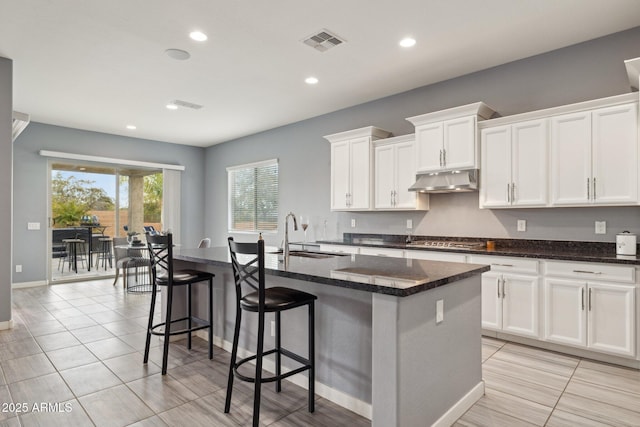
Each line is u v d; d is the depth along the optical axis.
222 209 7.50
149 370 2.71
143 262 5.64
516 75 3.70
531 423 2.03
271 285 2.73
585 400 2.28
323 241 4.90
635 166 2.83
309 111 5.38
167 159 7.43
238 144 7.11
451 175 3.77
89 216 6.48
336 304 2.26
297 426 2.00
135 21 2.94
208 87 4.38
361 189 4.68
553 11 2.82
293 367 2.54
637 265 2.63
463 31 3.12
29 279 5.84
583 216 3.33
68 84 4.26
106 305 4.67
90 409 2.16
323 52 3.49
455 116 3.77
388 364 1.68
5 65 3.57
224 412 2.13
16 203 5.73
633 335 2.66
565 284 2.95
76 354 3.02
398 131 4.64
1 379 2.55
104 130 6.44
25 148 5.80
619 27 3.08
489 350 3.12
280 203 6.23
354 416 2.11
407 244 4.24
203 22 2.96
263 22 2.97
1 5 2.71
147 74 3.98
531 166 3.35
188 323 3.30
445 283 1.84
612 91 3.19
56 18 2.89
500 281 3.29
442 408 1.96
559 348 3.06
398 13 2.84
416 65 3.79
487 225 3.93
